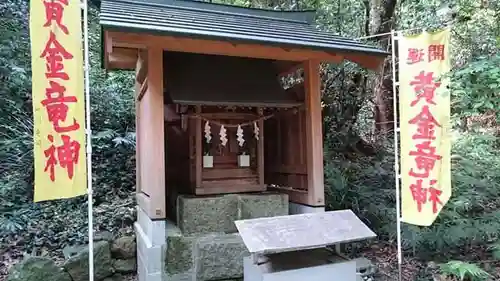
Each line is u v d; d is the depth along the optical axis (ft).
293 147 14.43
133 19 10.20
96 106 20.99
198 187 13.08
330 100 20.85
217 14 14.07
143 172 13.79
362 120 22.91
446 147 10.52
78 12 9.48
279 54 12.16
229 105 12.84
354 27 21.11
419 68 10.84
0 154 16.80
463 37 18.45
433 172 10.59
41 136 9.09
